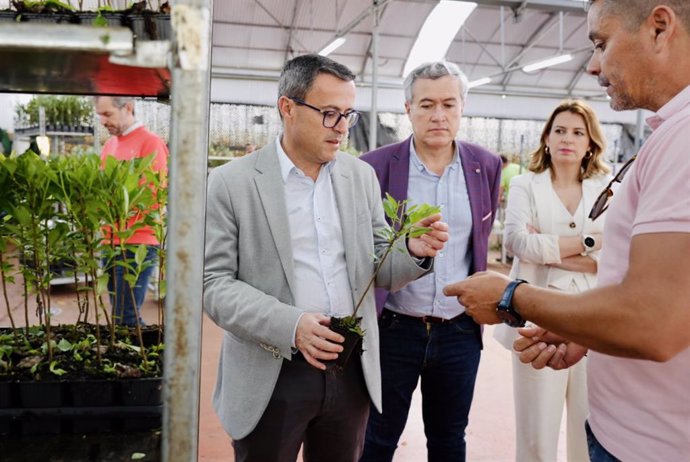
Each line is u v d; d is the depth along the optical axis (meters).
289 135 1.64
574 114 2.24
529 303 1.17
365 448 2.26
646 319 0.96
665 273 0.95
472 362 2.27
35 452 1.05
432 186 2.24
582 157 2.29
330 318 1.54
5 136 5.56
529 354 1.47
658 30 1.06
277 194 1.61
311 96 1.56
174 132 0.73
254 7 13.32
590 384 1.25
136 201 1.30
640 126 10.53
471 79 15.91
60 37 0.72
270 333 1.46
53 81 1.05
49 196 1.24
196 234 0.75
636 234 1.00
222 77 14.88
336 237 1.69
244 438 1.66
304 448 1.84
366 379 1.68
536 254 2.19
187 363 0.77
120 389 1.13
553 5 10.36
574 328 1.07
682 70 1.06
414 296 2.17
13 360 1.29
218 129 15.00
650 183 1.03
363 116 15.64
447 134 2.15
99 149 6.01
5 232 1.28
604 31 1.12
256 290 1.54
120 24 1.01
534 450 2.22
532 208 2.33
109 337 1.45
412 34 14.55
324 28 14.05
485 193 2.24
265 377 1.57
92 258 1.30
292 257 1.60
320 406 1.65
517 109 16.50
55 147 6.27
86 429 1.13
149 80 0.99
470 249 2.24
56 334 1.46
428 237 1.67
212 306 1.53
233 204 1.60
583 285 2.22
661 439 1.09
